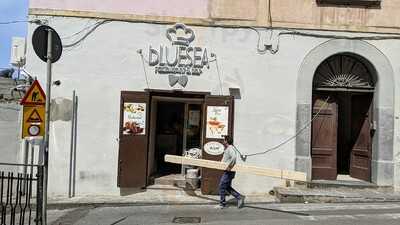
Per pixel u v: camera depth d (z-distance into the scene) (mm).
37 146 14211
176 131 15328
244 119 14305
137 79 14242
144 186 14078
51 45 9734
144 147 14094
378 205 12531
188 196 13922
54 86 14117
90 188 14156
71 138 14133
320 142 14844
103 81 14211
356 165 15305
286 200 13164
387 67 14430
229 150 12445
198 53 14297
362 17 14445
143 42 14266
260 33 14375
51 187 14078
